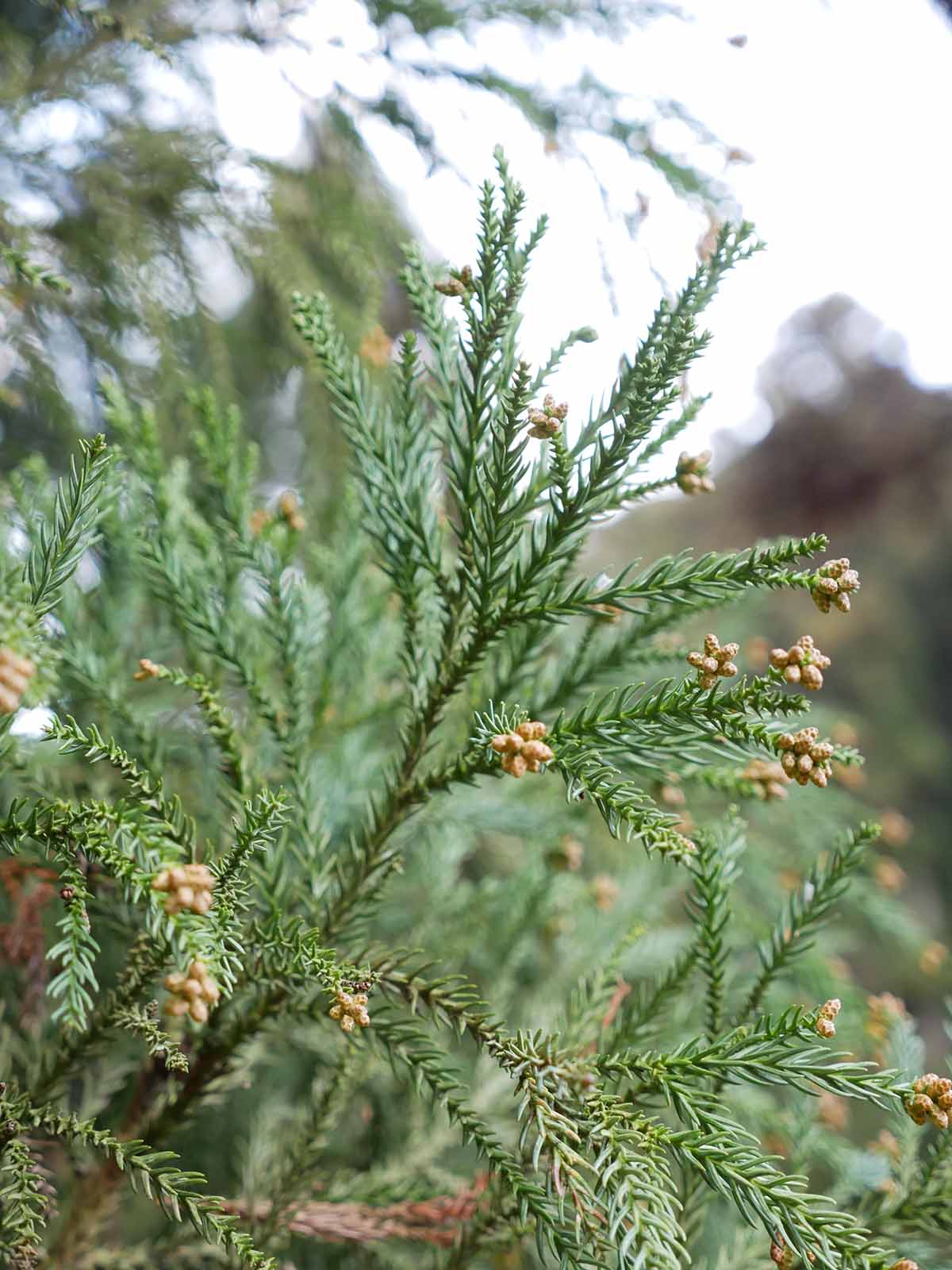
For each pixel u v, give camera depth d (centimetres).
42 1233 43
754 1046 35
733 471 190
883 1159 42
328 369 41
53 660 31
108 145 56
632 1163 33
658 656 45
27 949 43
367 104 60
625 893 66
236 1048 40
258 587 45
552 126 57
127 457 47
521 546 41
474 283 37
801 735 34
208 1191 53
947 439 183
